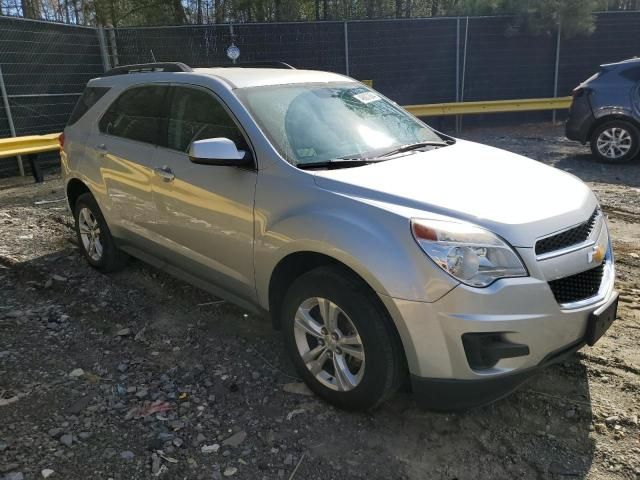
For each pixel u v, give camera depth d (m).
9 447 2.87
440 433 2.99
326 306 3.04
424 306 2.66
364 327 2.85
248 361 3.69
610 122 9.48
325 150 3.53
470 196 2.95
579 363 3.56
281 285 3.39
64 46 10.91
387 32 13.28
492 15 14.07
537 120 14.84
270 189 3.28
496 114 14.58
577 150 10.94
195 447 2.89
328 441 2.93
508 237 2.71
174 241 4.07
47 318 4.30
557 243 2.85
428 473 2.72
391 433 2.99
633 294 4.51
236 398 3.29
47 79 10.63
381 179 3.13
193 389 3.39
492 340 2.68
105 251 5.01
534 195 3.05
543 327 2.71
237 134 3.59
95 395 3.32
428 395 2.80
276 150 3.38
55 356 3.77
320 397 3.25
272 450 2.87
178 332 4.09
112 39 11.88
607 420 3.03
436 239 2.68
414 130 4.19
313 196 3.10
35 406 3.21
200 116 3.89
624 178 8.48
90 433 2.98
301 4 17.73
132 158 4.34
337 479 2.68
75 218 5.37
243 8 16.86
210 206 3.64
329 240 2.91
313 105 3.88
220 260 3.70
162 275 5.11
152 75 4.47
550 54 14.22
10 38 9.88
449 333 2.65
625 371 3.46
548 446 2.87
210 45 12.53
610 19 14.24
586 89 9.64
